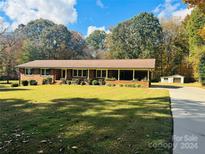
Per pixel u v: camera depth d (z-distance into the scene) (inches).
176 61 2092.8
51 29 2888.8
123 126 251.8
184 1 597.3
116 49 2226.9
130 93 696.4
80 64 1331.2
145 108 381.7
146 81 1149.7
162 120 286.4
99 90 812.0
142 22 2196.1
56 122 268.8
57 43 2827.3
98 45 3452.3
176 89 1015.0
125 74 1290.6
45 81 1316.4
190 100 531.2
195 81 1919.3
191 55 1691.7
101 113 329.4
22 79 1428.4
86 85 1187.9
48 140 198.8
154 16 2223.2
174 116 320.5
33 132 225.1
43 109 360.8
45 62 1469.0
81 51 2800.2
